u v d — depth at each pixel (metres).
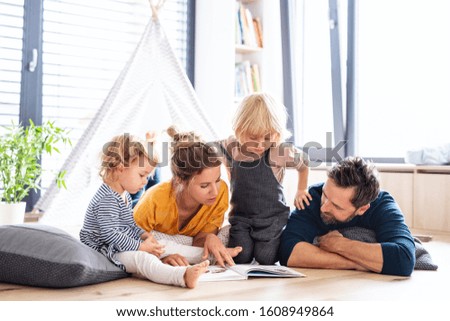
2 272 1.45
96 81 3.79
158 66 3.12
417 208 3.07
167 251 1.71
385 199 1.79
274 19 4.06
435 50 3.31
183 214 1.82
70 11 3.66
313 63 4.04
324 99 3.96
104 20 3.79
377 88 3.62
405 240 1.66
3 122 3.44
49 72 3.61
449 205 2.91
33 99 3.52
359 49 3.69
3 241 1.47
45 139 2.95
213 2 3.97
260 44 4.08
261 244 1.81
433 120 3.33
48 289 1.43
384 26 3.55
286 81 4.04
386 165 3.21
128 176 1.62
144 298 1.33
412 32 3.41
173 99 3.15
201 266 1.44
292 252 1.73
